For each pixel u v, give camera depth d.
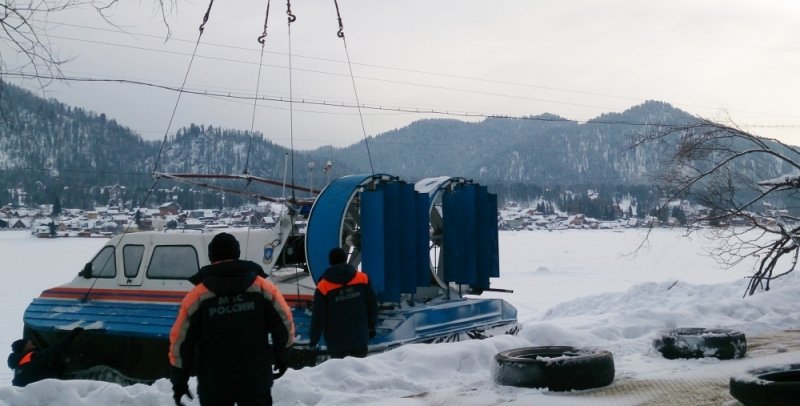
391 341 8.73
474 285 10.58
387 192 9.48
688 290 17.44
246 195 11.59
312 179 11.73
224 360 4.34
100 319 10.21
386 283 9.28
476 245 10.60
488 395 6.62
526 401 6.38
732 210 15.59
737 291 16.66
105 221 105.38
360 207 9.45
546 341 8.81
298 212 10.43
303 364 8.93
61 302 11.05
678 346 8.34
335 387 6.78
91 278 11.00
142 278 10.47
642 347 9.19
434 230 11.49
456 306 10.04
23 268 45.66
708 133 16.02
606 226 161.38
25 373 8.99
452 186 11.01
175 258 10.33
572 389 6.71
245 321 4.41
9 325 20.50
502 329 10.93
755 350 8.95
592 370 6.77
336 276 8.12
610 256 57.25
